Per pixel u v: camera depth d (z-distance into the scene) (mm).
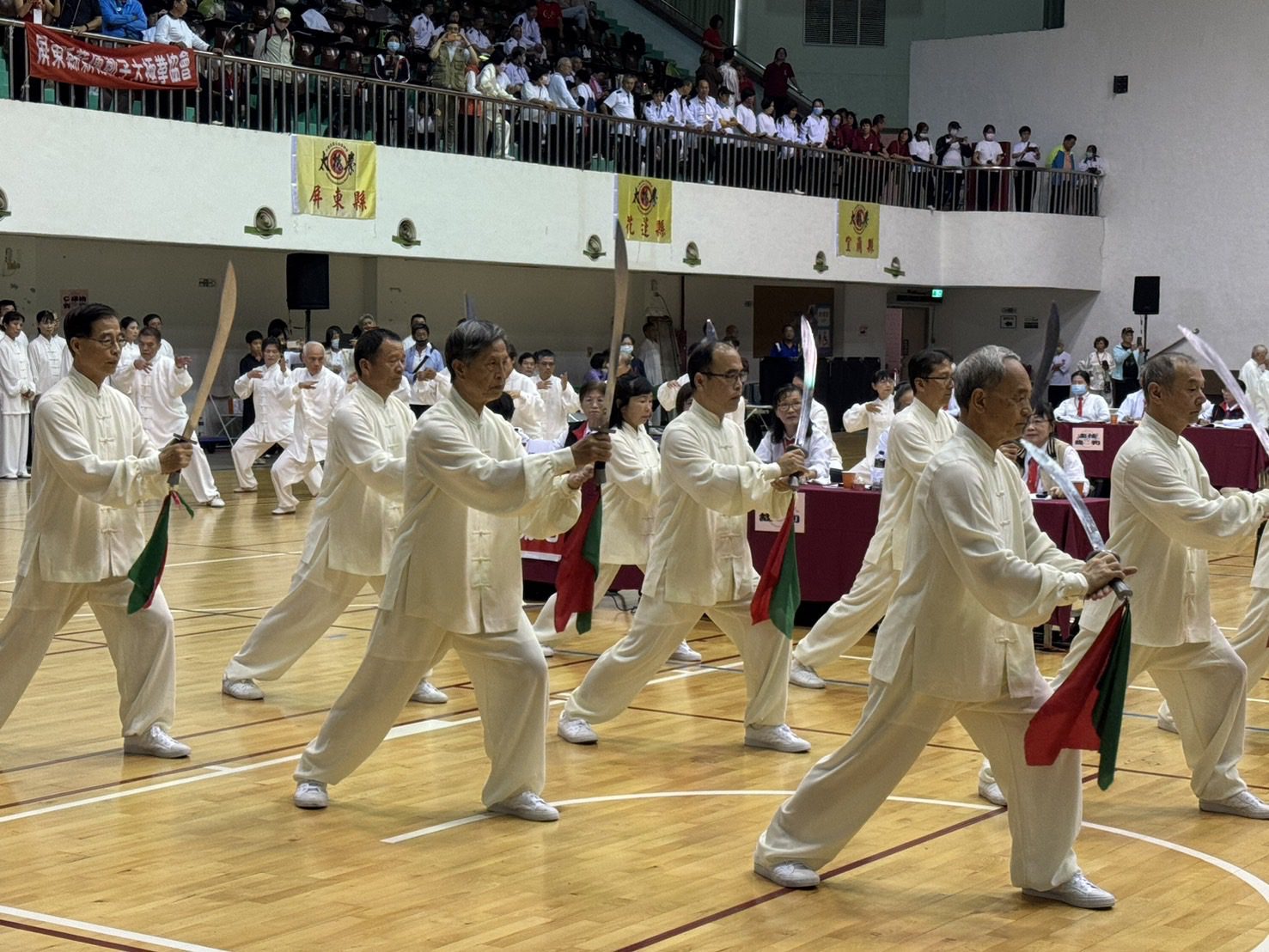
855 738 5062
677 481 6727
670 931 4699
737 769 6758
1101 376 26734
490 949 4523
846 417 14344
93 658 8984
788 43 31609
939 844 5641
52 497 6484
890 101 31766
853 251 25859
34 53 15992
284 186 18406
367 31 21266
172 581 11859
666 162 23094
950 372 8172
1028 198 27844
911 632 4844
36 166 16188
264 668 7980
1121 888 5152
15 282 19375
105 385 6664
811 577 10383
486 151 20781
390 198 19516
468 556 5773
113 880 5141
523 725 5887
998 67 30062
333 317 22828
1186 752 6160
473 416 5875
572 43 24594
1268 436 6043
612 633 10086
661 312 27562
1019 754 4902
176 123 17375
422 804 6129
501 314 24875
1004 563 4578
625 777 6609
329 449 7750
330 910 4859
